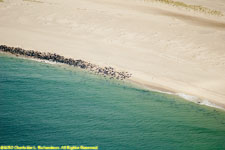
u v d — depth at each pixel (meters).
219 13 130.38
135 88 52.91
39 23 84.56
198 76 61.03
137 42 78.56
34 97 42.94
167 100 49.28
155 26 93.75
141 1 132.88
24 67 55.72
